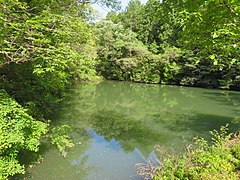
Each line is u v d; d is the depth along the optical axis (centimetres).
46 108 712
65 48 408
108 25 2606
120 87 2025
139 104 1248
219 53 336
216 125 820
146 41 3058
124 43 2492
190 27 323
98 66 2608
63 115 890
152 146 612
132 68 2511
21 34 358
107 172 459
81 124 791
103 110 1047
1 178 317
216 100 1409
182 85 2319
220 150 407
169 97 1533
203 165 360
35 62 486
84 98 1346
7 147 317
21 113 360
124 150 582
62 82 752
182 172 337
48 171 449
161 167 370
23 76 561
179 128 784
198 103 1298
